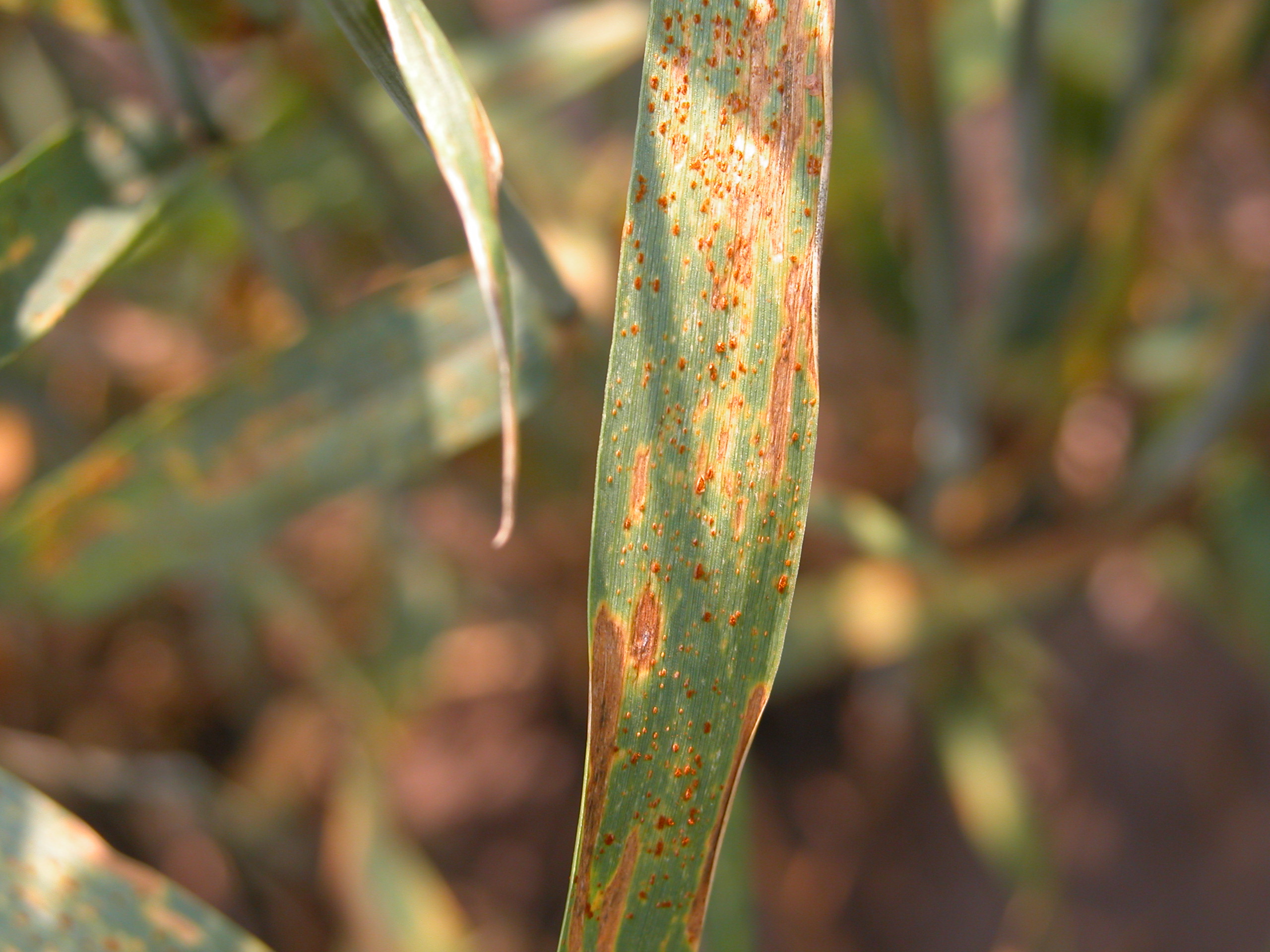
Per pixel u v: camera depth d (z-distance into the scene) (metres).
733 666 0.12
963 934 0.39
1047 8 0.28
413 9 0.12
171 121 0.17
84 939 0.15
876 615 0.31
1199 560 0.33
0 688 0.38
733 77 0.12
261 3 0.17
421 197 0.26
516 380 0.18
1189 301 0.34
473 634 0.40
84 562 0.18
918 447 0.35
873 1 0.20
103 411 0.35
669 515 0.12
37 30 0.27
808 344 0.12
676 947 0.12
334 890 0.35
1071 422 0.40
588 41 0.26
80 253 0.16
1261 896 0.40
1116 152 0.28
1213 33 0.25
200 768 0.36
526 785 0.42
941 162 0.23
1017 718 0.37
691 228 0.12
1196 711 0.42
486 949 0.39
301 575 0.39
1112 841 0.41
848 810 0.41
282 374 0.18
